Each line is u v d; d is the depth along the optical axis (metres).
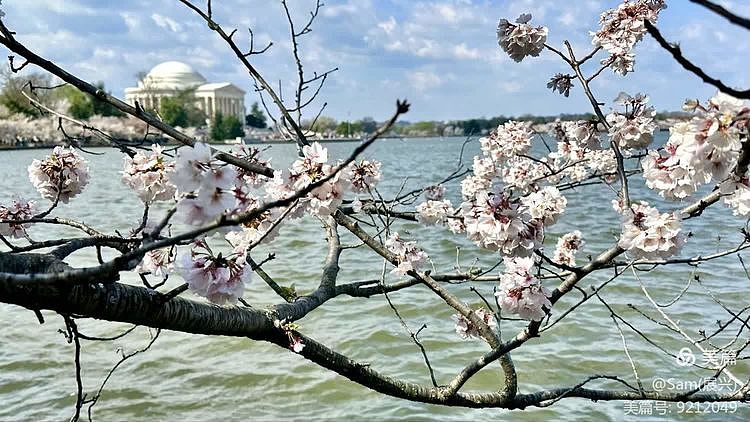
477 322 4.11
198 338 8.73
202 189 2.03
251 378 7.61
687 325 8.86
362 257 13.54
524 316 3.52
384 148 80.81
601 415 6.57
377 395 7.27
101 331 8.94
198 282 2.47
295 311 3.54
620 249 3.26
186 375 7.68
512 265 3.52
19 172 35.31
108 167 43.16
